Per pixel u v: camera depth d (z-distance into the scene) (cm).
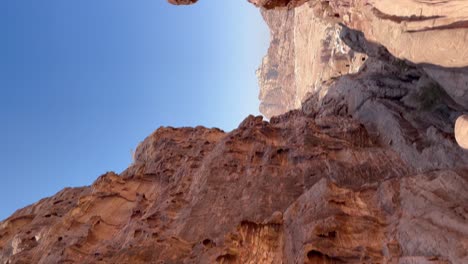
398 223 1023
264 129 2197
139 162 2812
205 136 2795
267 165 1781
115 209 1962
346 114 2462
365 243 993
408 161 1605
